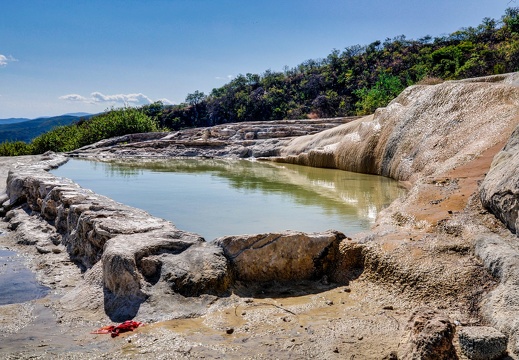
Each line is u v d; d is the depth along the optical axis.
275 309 5.12
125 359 4.04
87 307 5.37
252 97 76.81
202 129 27.50
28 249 8.28
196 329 4.64
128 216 7.51
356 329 4.52
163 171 17.09
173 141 25.52
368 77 68.44
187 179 14.59
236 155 23.31
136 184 13.41
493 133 10.95
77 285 6.11
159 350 4.20
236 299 5.42
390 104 16.95
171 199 10.84
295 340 4.33
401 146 14.44
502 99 12.55
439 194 7.82
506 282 4.81
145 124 34.84
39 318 5.10
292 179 14.48
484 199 6.84
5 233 9.53
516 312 4.35
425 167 12.43
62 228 8.87
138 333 4.58
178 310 5.09
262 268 6.01
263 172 16.67
